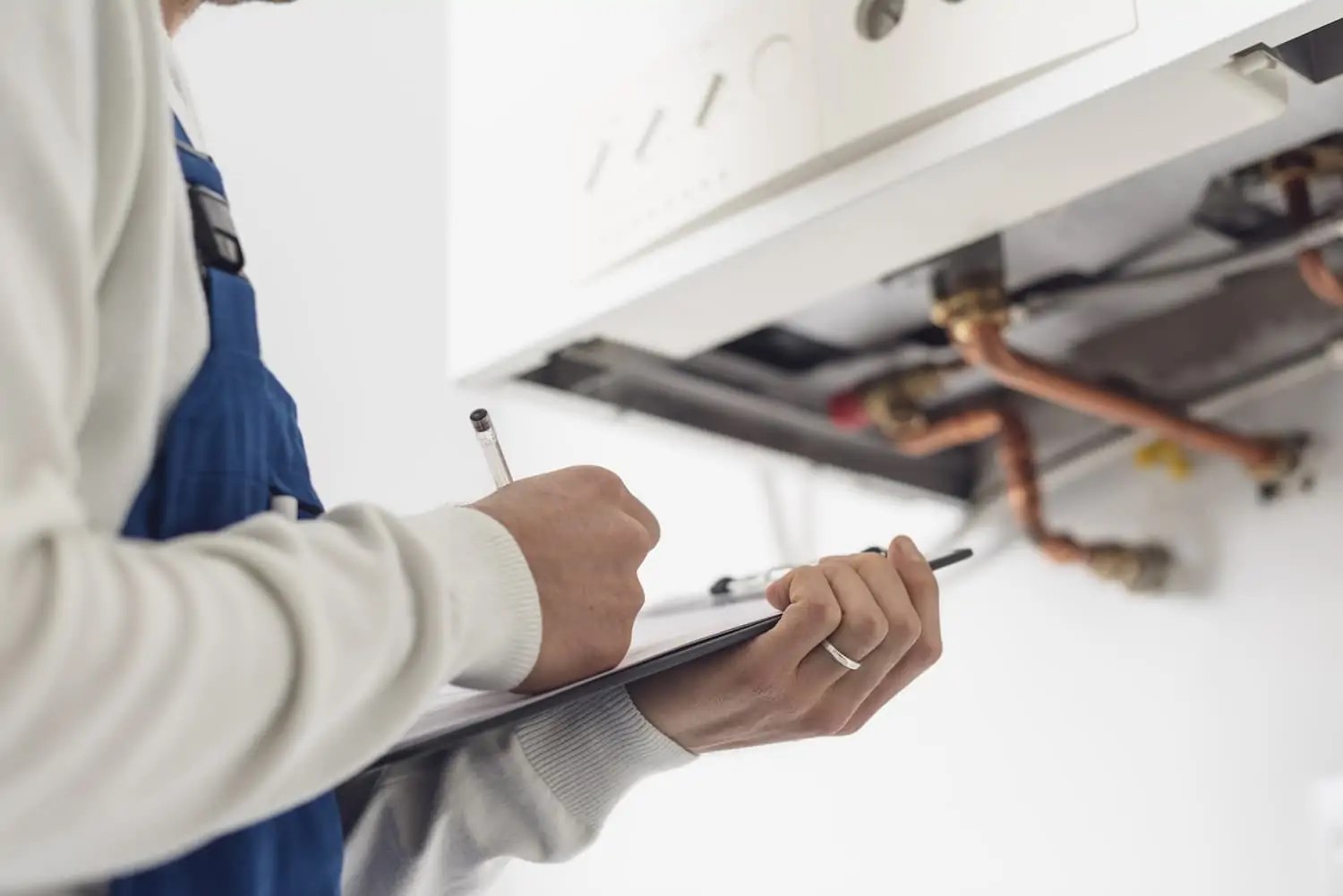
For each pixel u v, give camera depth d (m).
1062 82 0.74
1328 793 1.11
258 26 1.45
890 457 1.39
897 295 1.15
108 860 0.31
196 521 0.42
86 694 0.28
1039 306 1.15
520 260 1.05
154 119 0.41
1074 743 1.27
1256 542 1.20
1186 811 1.19
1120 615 1.27
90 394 0.38
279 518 0.37
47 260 0.33
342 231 1.49
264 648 0.32
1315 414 1.19
